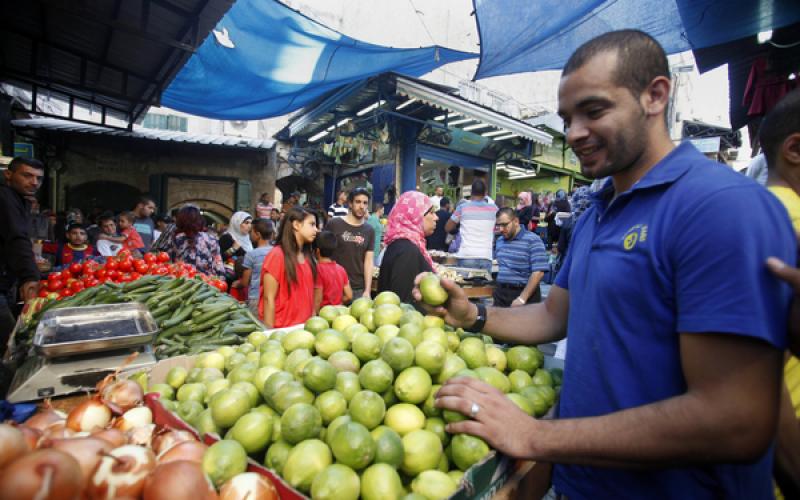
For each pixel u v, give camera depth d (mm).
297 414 1220
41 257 6223
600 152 1028
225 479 1058
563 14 4004
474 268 6191
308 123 11195
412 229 3361
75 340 1978
